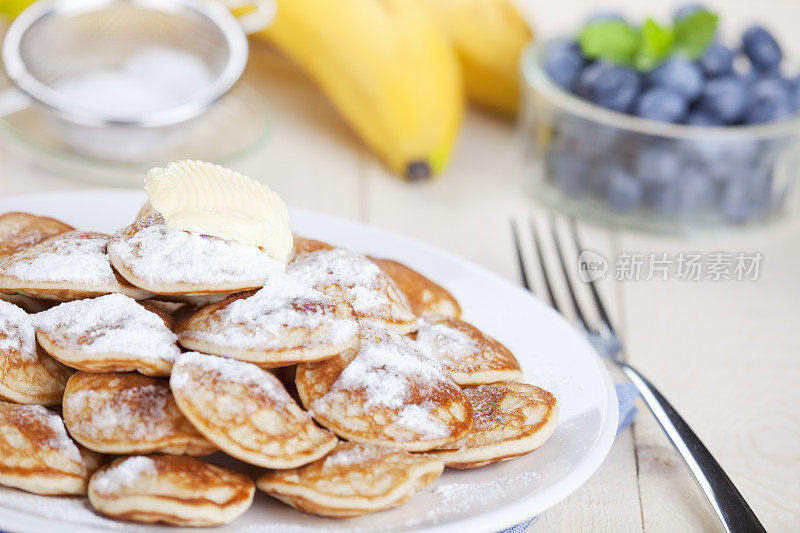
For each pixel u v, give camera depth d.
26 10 0.73
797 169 0.70
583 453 0.51
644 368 0.61
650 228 0.71
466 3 0.79
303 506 0.48
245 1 0.75
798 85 0.70
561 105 0.69
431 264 0.59
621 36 0.70
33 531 0.46
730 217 0.70
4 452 0.48
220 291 0.50
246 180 0.52
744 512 0.52
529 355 0.56
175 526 0.47
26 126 0.72
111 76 0.73
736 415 0.59
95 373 0.49
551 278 0.66
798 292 0.67
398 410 0.49
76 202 0.59
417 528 0.48
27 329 0.50
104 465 0.48
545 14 0.97
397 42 0.74
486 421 0.51
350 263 0.53
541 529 0.53
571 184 0.71
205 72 0.74
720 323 0.65
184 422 0.48
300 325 0.49
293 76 0.85
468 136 0.80
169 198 0.50
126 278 0.50
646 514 0.54
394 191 0.73
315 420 0.49
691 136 0.67
